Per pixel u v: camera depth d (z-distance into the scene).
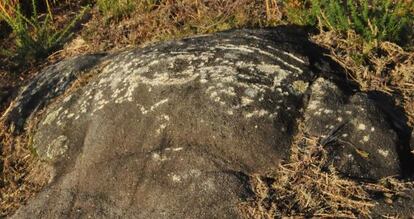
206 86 3.10
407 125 3.07
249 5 4.29
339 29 3.61
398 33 3.58
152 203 2.86
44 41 4.94
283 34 3.56
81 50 4.76
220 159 2.91
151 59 3.36
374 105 3.05
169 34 4.44
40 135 3.51
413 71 3.34
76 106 3.46
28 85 4.08
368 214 2.69
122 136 3.11
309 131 2.97
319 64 3.31
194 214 2.77
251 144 2.92
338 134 2.94
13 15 5.47
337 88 3.14
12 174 3.45
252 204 2.76
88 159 3.13
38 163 3.39
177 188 2.85
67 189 3.09
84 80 3.72
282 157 2.91
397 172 2.85
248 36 3.48
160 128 3.04
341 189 2.77
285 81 3.13
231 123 2.96
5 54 4.95
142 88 3.21
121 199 2.94
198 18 4.47
